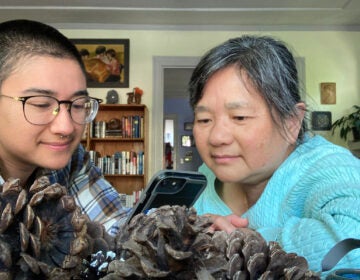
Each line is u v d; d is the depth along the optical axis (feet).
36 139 1.89
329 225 1.40
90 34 12.96
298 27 13.05
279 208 1.96
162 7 11.83
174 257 0.75
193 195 1.57
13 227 0.82
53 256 0.85
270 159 1.98
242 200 2.37
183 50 13.08
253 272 0.83
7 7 11.66
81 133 2.08
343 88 13.00
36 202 0.84
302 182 1.84
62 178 2.48
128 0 11.39
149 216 0.95
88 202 2.57
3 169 2.11
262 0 11.26
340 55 13.09
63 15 12.28
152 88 12.96
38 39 1.83
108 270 0.84
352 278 1.02
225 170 1.98
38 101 1.82
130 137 12.47
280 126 1.95
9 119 1.84
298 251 1.44
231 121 1.91
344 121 12.34
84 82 2.01
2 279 0.78
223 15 12.23
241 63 1.89
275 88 1.91
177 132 21.02
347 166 1.75
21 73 1.79
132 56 13.05
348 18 12.46
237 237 0.91
